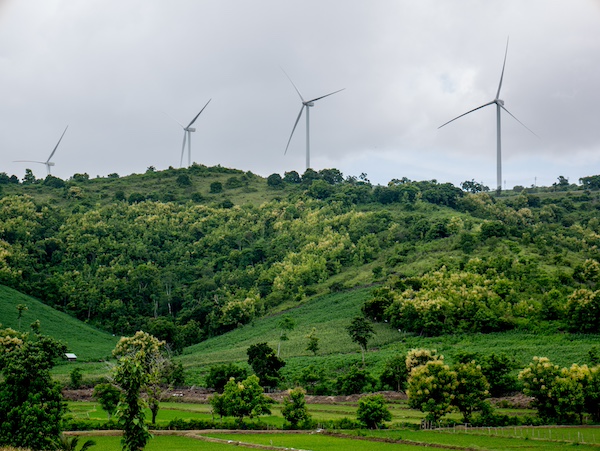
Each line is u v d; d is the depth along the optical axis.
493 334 159.88
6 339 143.62
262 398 97.00
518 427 93.56
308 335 174.62
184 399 127.88
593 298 152.75
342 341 170.12
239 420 95.94
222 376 133.50
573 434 85.94
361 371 132.12
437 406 97.00
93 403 119.94
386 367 131.00
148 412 107.69
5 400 75.94
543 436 84.50
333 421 95.56
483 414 98.44
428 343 159.88
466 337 159.25
